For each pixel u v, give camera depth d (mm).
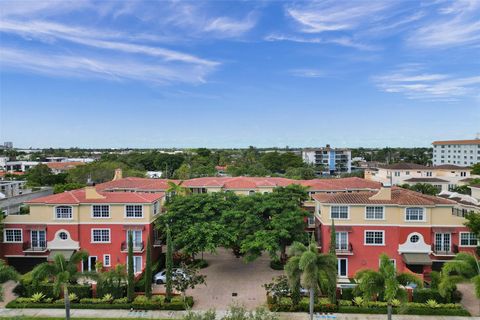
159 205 45875
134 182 56812
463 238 38469
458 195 53125
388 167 92312
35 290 33312
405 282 26328
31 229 40781
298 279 28062
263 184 57562
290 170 112000
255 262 45375
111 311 31500
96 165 94938
